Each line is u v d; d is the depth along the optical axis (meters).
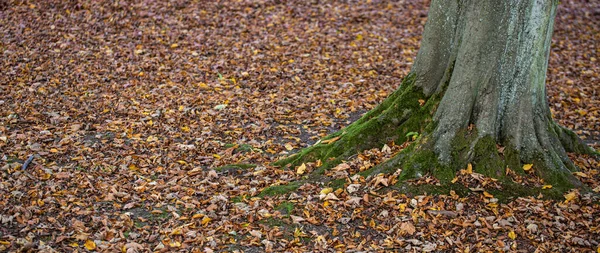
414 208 5.74
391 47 12.18
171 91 9.42
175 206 5.94
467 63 6.10
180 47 11.32
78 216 5.57
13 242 4.98
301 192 6.14
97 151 7.13
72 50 10.77
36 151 6.92
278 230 5.53
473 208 5.74
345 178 6.23
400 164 6.19
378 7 14.33
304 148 7.51
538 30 6.00
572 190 5.99
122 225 5.48
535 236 5.42
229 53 11.20
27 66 9.91
